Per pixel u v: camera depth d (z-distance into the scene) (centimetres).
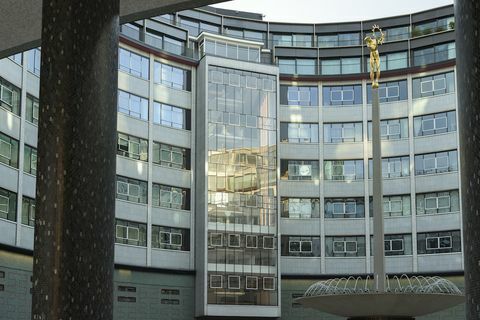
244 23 5919
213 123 5275
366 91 5722
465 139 370
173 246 5122
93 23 459
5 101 4022
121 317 4778
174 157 5266
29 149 4194
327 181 5631
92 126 449
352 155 5656
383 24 5922
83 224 435
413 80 5597
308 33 5988
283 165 5638
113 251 456
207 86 5312
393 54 5712
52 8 455
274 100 5466
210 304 4962
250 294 5072
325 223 5559
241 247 5131
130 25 5206
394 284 5338
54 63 447
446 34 5538
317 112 5731
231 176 5231
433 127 5462
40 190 438
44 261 428
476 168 362
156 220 5084
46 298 422
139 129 5122
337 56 5819
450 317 5094
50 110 443
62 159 435
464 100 373
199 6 746
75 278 427
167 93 5319
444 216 5288
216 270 5034
